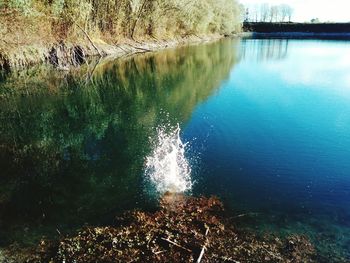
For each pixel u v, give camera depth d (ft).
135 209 33.17
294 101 73.41
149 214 32.32
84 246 27.76
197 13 252.62
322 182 38.52
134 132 54.90
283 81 95.96
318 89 85.56
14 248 28.04
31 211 33.32
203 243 27.81
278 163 43.11
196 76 104.63
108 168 42.34
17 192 36.76
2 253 27.45
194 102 72.69
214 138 51.47
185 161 43.86
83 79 98.12
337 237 29.14
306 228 30.40
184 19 232.94
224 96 77.82
